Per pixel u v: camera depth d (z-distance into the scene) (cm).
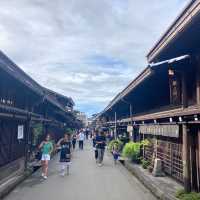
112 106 2602
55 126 2994
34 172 1444
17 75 1009
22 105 1462
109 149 2652
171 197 864
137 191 1045
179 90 1039
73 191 1019
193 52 844
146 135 1659
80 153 2500
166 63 934
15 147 1499
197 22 635
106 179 1266
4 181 1080
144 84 1364
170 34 723
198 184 896
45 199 909
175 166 1143
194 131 924
